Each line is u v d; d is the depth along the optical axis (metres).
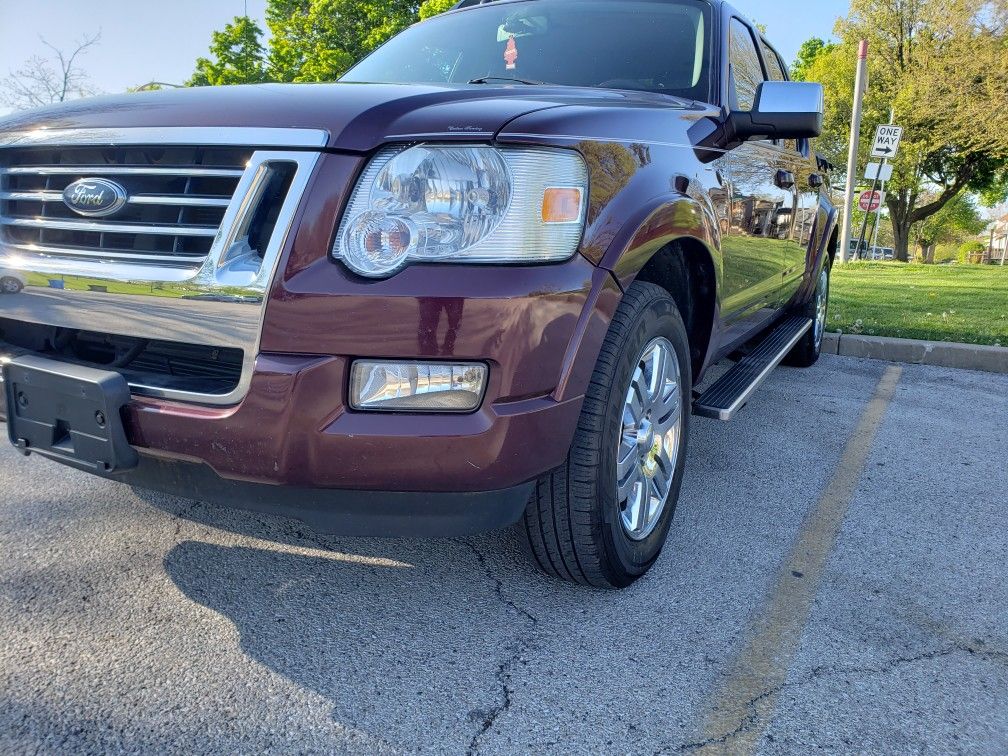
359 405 1.80
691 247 2.54
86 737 1.70
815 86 2.82
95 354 2.15
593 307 1.98
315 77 25.67
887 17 32.22
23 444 2.14
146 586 2.32
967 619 2.32
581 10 3.50
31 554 2.48
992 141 29.62
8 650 1.99
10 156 2.21
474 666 2.02
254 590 2.34
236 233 1.84
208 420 1.84
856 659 2.10
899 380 5.48
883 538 2.86
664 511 2.57
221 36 27.34
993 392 5.18
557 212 1.91
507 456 1.85
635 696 1.92
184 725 1.75
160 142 1.93
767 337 4.39
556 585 2.43
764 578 2.53
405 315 1.77
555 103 2.15
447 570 2.50
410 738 1.75
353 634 2.13
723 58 3.25
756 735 1.80
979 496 3.29
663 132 2.44
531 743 1.75
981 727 1.85
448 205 1.81
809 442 3.96
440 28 3.66
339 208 1.81
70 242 2.11
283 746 1.71
